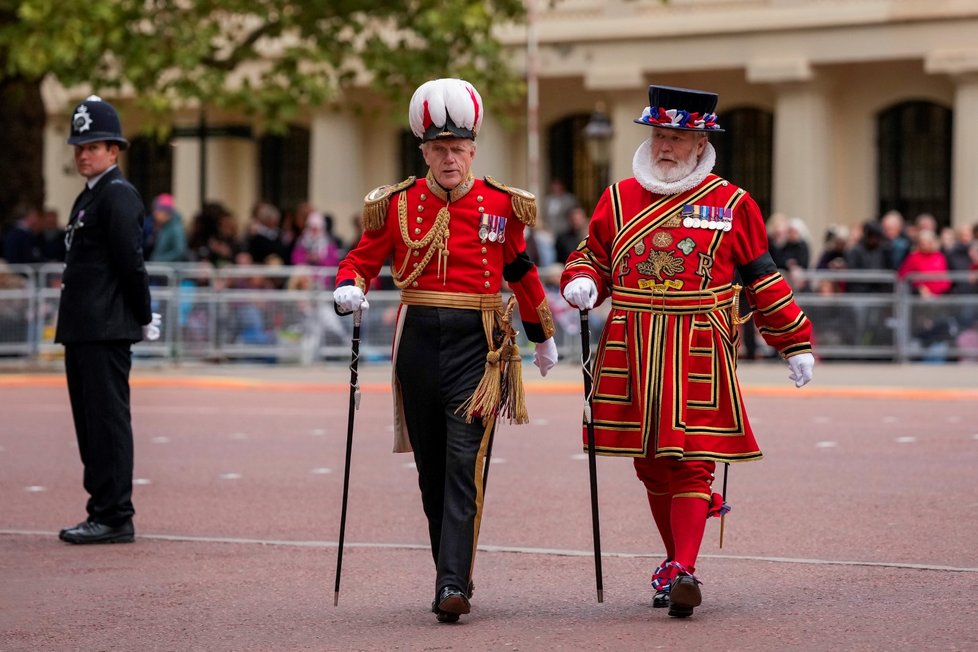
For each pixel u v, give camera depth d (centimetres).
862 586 1783
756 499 2441
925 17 6756
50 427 3556
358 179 8038
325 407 4009
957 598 1709
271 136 8444
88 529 2130
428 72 5544
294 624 1642
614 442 1675
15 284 5019
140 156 8700
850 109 7194
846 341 5069
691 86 7350
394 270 1691
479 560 1977
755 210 1692
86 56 5372
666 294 1666
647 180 1681
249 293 5050
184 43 5344
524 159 7794
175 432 3447
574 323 5081
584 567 1930
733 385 1662
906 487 2542
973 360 4991
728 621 1619
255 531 2223
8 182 6047
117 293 2152
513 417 1670
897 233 5222
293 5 5581
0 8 5572
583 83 7625
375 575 1898
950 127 7075
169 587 1836
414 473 2795
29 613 1705
